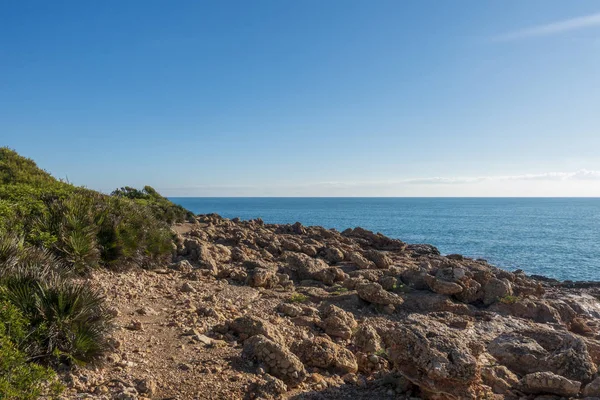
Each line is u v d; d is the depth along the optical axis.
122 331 8.72
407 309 14.27
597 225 97.25
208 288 14.12
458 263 20.92
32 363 5.63
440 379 6.88
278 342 9.05
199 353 8.09
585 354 8.71
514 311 14.73
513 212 177.50
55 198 15.54
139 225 16.25
